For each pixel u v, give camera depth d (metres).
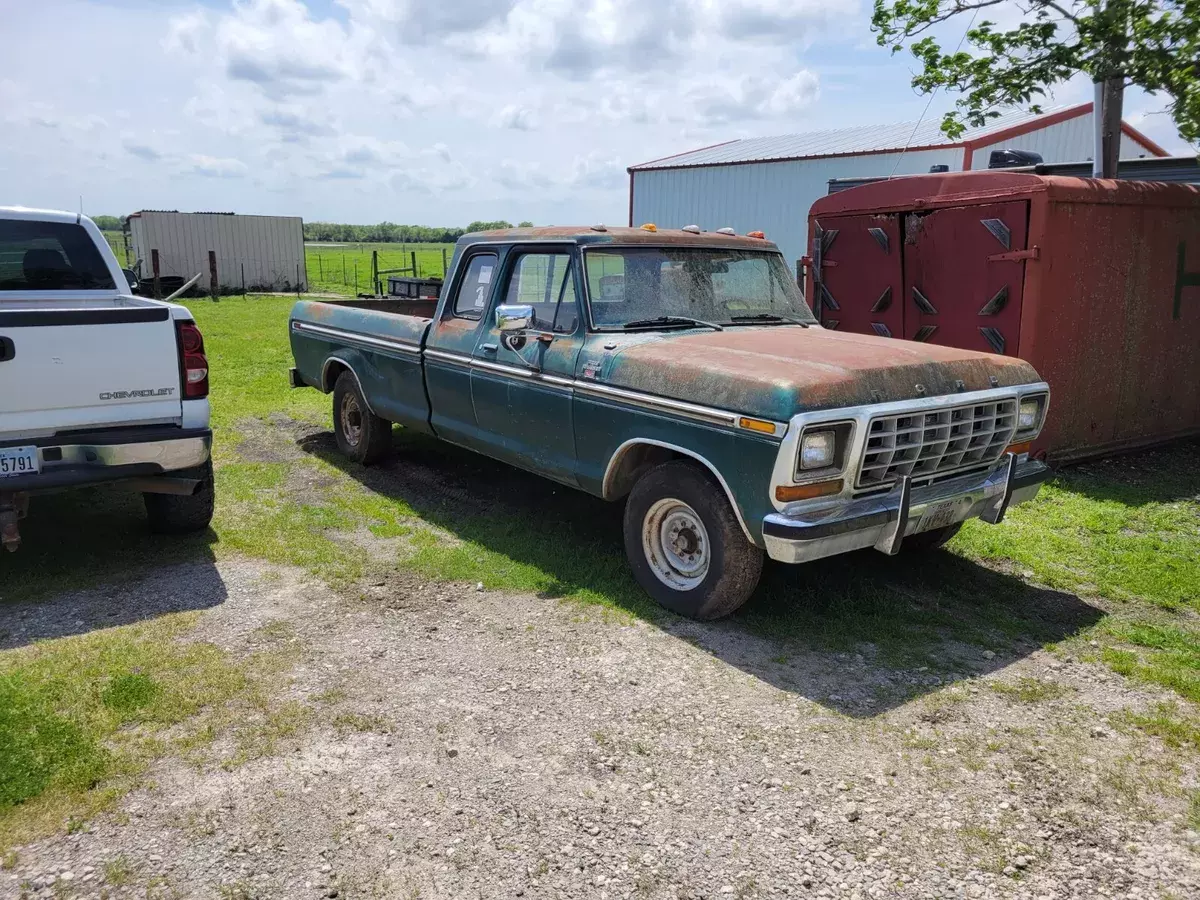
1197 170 10.09
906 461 4.20
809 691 3.93
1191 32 7.34
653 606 4.76
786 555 3.92
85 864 2.76
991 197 7.44
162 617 4.48
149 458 4.78
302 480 7.05
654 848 2.90
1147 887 2.76
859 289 8.83
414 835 2.94
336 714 3.65
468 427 6.02
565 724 3.63
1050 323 7.32
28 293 5.95
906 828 3.02
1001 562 5.54
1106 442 8.02
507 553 5.50
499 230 6.01
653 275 5.33
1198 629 4.62
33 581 4.86
